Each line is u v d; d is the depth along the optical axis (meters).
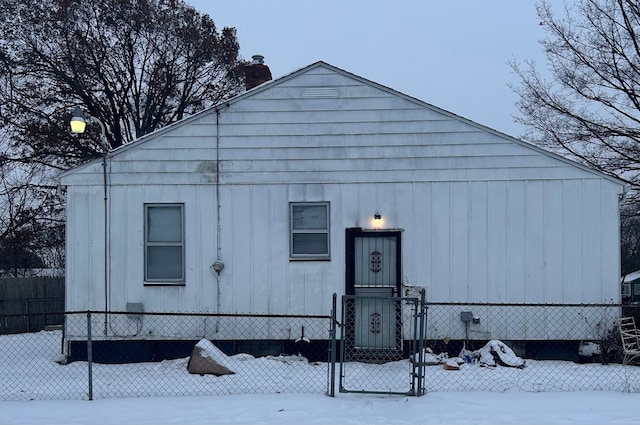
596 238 11.08
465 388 8.77
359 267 11.38
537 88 21.73
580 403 7.62
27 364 11.26
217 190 11.50
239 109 11.56
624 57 19.69
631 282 24.41
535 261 11.14
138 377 9.88
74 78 23.62
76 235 11.44
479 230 11.23
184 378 9.70
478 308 11.17
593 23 19.97
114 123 25.44
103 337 11.30
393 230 11.30
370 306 11.33
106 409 7.60
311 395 8.15
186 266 11.42
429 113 11.38
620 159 19.80
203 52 26.56
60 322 20.25
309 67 11.52
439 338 11.15
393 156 11.38
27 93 22.83
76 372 10.40
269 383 9.26
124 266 11.41
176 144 11.55
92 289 11.39
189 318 11.37
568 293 11.08
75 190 11.48
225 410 7.46
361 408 7.46
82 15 23.83
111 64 24.70
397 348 11.19
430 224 11.29
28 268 28.02
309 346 11.29
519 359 10.34
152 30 25.50
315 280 11.35
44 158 23.67
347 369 10.30
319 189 11.43
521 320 11.10
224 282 11.40
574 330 11.03
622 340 10.45
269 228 11.44
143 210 11.48
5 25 22.77
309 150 11.48
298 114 11.53
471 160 11.28
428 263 11.24
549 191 11.16
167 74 26.19
